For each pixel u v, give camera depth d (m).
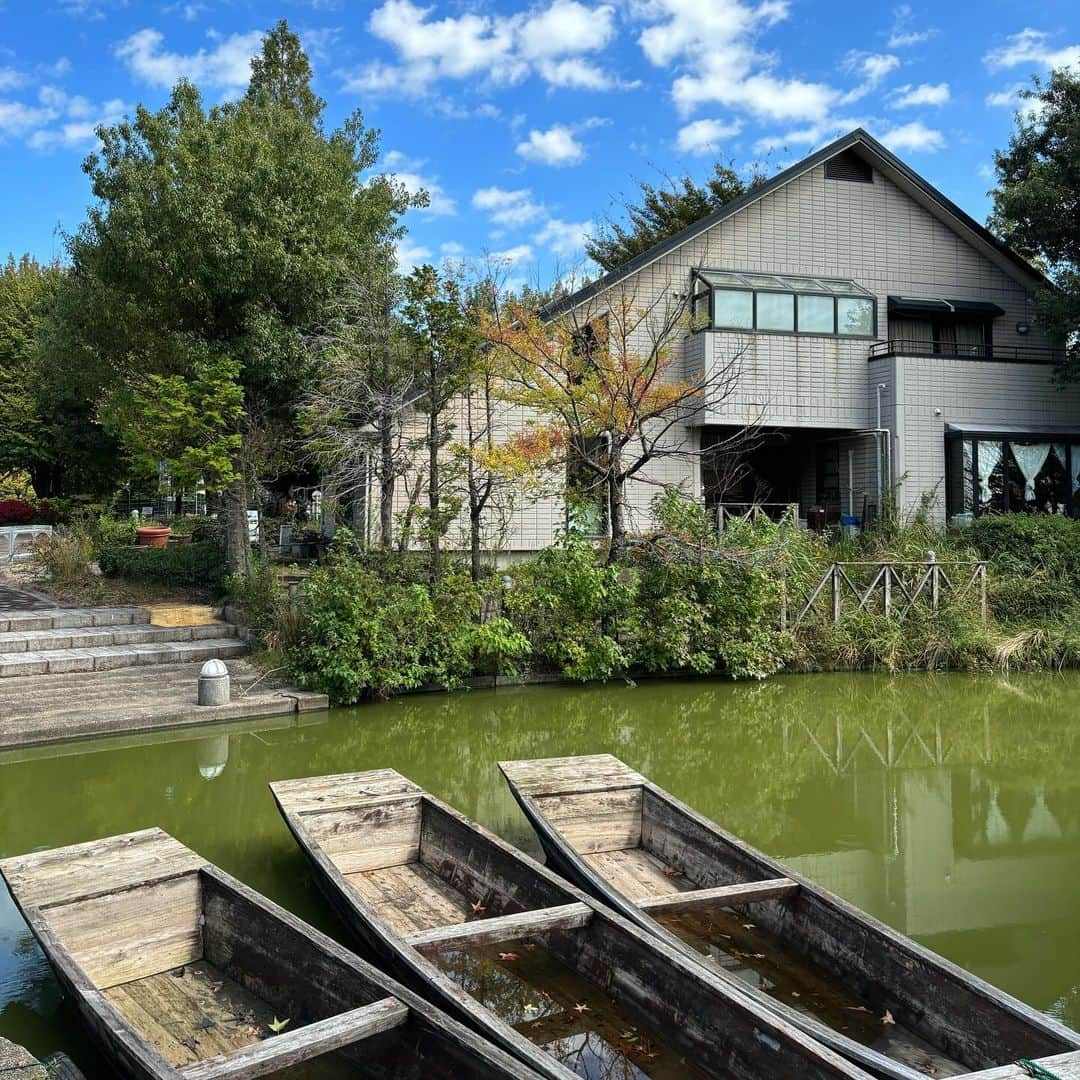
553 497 14.84
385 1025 3.41
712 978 3.72
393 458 12.34
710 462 16.30
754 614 12.12
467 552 12.95
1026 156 17.39
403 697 10.77
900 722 10.37
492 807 7.32
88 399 15.34
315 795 5.77
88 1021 3.62
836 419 16.72
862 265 17.98
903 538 14.95
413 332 11.55
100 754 8.38
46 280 26.72
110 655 10.91
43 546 15.51
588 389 12.36
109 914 4.31
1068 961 4.94
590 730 9.76
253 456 13.88
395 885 5.42
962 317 18.61
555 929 4.35
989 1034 3.62
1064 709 10.95
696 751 9.13
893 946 4.12
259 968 4.20
